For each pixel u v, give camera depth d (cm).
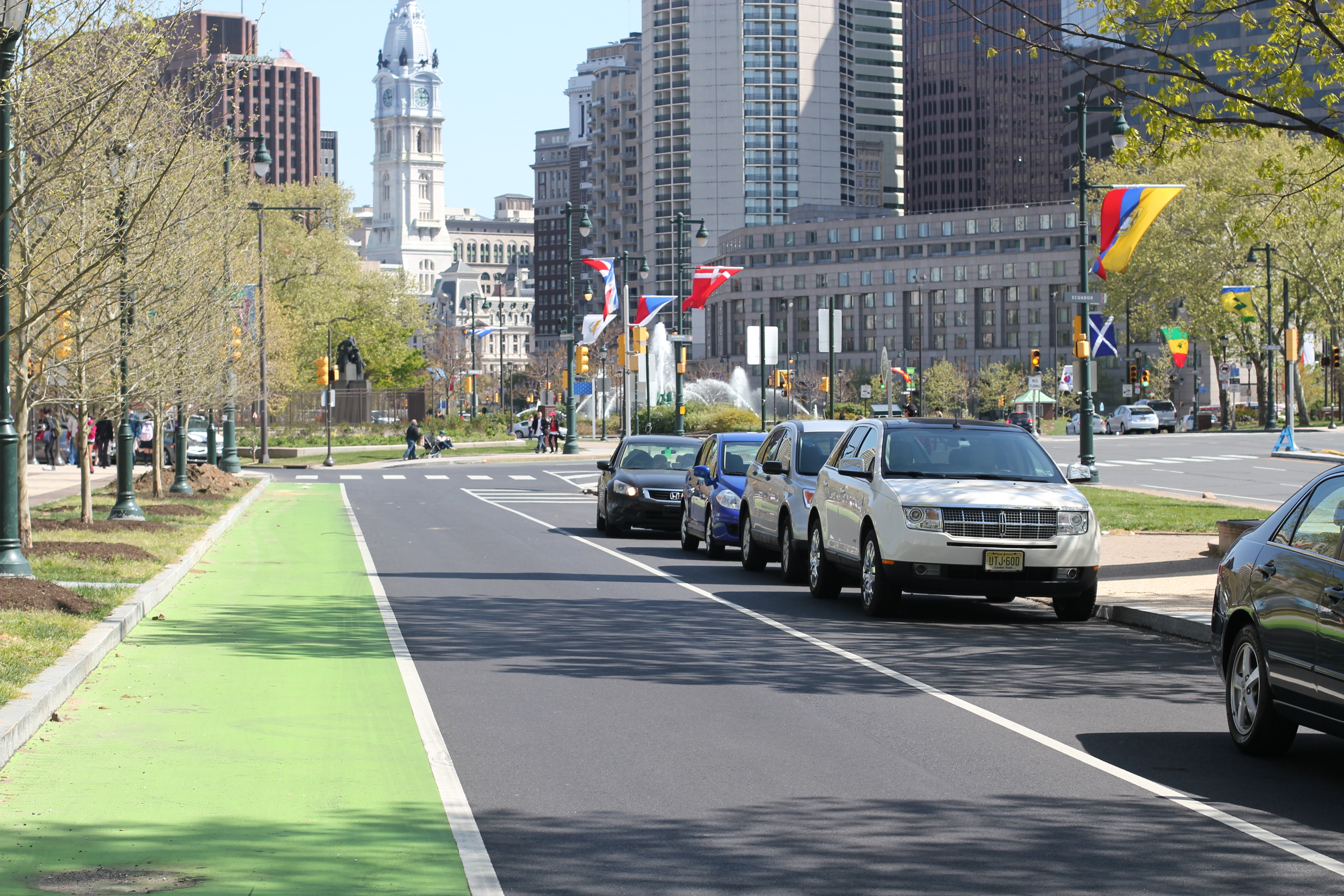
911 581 1596
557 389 15788
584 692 1182
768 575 2195
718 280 6012
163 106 2108
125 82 1593
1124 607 1652
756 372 17150
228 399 4175
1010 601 1900
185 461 3772
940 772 902
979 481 1661
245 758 931
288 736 1000
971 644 1470
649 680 1240
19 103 1549
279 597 1850
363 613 1694
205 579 2045
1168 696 1177
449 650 1403
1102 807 816
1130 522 2762
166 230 1964
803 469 2072
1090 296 4006
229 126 2816
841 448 1875
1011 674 1286
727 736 1009
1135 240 3369
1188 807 816
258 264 4659
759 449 2523
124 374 2402
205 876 674
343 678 1238
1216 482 4219
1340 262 8256
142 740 980
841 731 1026
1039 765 923
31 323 1421
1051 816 795
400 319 11006
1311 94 1775
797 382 15638
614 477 2911
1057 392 13750
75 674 1152
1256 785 873
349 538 2828
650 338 11406
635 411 7544
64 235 1870
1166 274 8900
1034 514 1596
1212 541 2420
